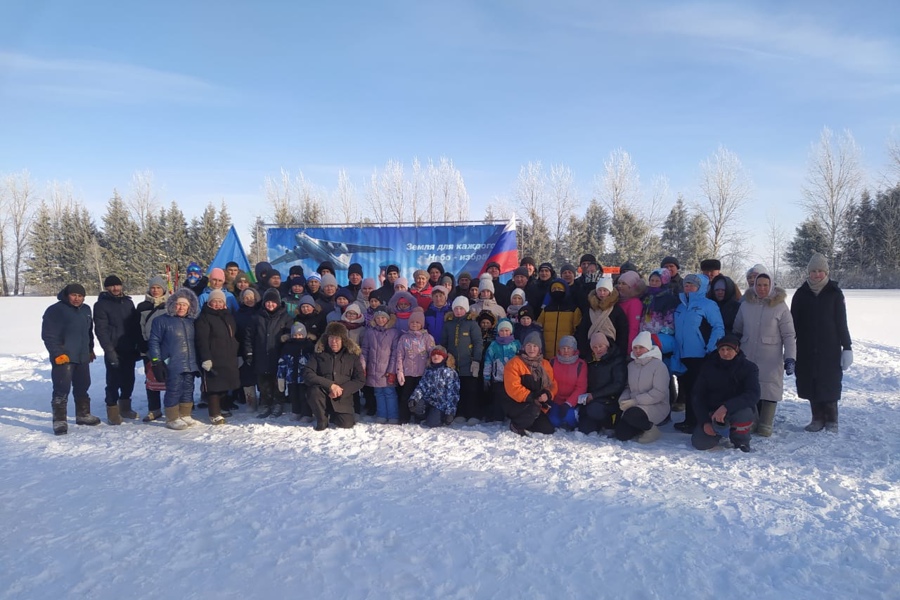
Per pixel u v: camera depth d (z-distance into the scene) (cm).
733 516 414
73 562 357
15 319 2308
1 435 658
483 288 766
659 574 337
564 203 4462
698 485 478
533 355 650
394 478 497
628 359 661
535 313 789
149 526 406
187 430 678
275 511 427
